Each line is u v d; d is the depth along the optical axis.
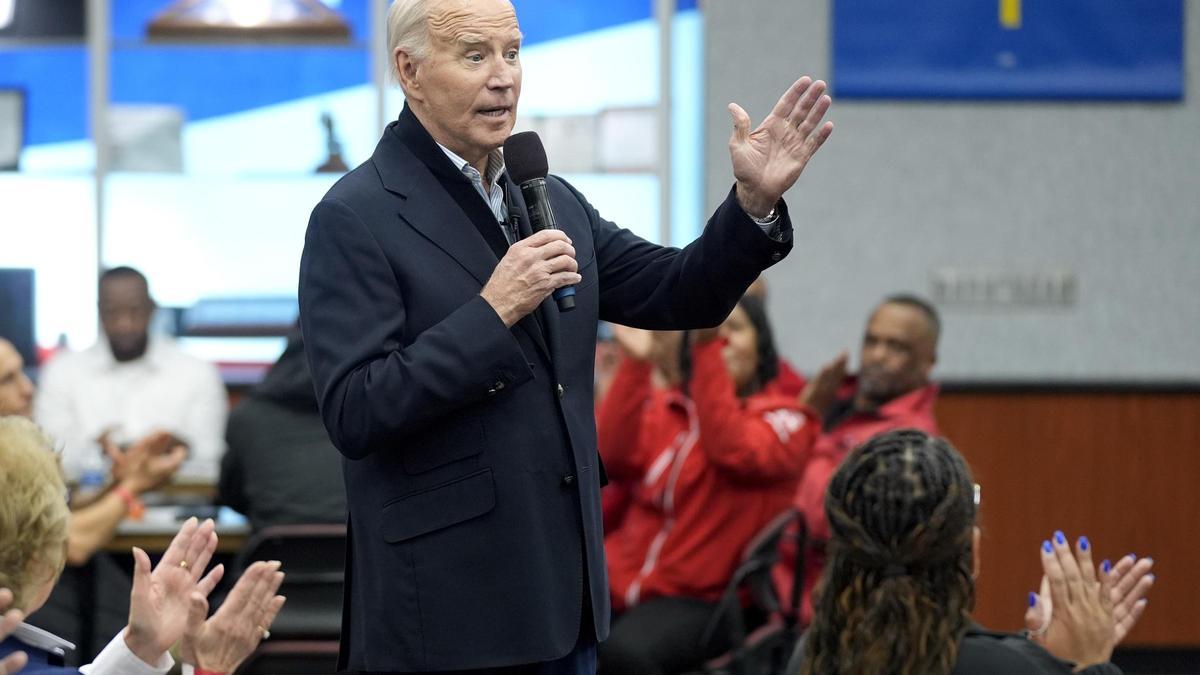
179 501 12.34
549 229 5.50
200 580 5.00
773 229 5.60
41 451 4.57
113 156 18.53
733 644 9.80
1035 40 18.25
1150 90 18.30
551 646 5.33
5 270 18.36
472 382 5.16
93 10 18.47
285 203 18.64
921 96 18.23
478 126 5.45
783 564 10.73
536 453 5.40
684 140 18.53
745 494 10.52
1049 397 17.45
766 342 11.20
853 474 4.91
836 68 18.22
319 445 9.97
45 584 4.52
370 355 5.25
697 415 10.34
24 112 18.48
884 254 18.36
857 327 18.34
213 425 15.29
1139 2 18.30
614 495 11.01
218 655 4.90
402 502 5.36
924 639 4.73
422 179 5.50
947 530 4.77
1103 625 5.23
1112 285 18.39
